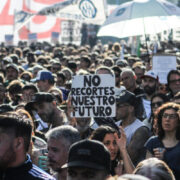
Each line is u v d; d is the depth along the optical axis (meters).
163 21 20.41
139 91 17.28
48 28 52.44
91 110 10.94
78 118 11.39
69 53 41.50
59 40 55.09
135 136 11.71
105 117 11.59
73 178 5.77
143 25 20.41
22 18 48.69
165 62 19.75
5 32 49.25
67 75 23.03
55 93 15.25
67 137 7.96
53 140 7.96
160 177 6.27
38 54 38.53
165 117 10.61
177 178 10.39
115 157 9.65
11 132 7.04
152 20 20.41
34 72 24.06
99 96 10.89
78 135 8.09
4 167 7.14
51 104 11.99
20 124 7.09
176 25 20.44
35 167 7.48
